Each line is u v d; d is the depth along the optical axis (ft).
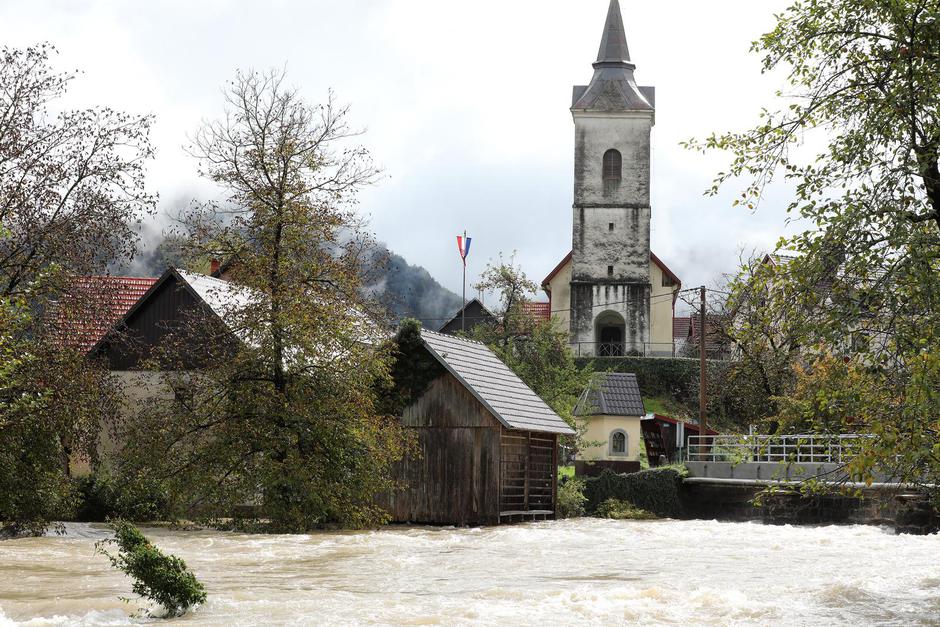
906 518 102.17
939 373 36.86
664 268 237.86
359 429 96.17
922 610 44.62
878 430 38.34
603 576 58.03
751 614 43.11
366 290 102.78
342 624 38.99
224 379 94.99
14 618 39.91
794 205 43.01
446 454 108.47
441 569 61.41
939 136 40.73
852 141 42.04
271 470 91.66
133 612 41.24
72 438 85.25
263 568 61.05
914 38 41.68
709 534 96.37
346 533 92.73
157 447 93.35
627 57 236.43
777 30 44.98
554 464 123.85
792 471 118.93
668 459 168.04
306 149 99.14
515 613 42.24
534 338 179.83
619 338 247.29
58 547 70.44
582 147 231.71
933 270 40.01
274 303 95.71
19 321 64.28
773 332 43.70
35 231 81.56
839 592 49.88
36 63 84.79
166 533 87.97
